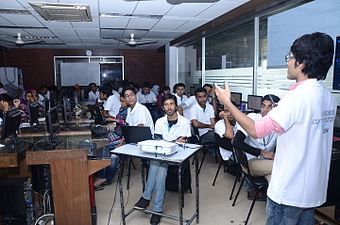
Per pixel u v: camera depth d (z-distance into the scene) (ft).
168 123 10.12
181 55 28.71
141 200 9.21
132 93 11.85
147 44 30.40
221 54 20.21
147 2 13.76
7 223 7.91
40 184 9.43
